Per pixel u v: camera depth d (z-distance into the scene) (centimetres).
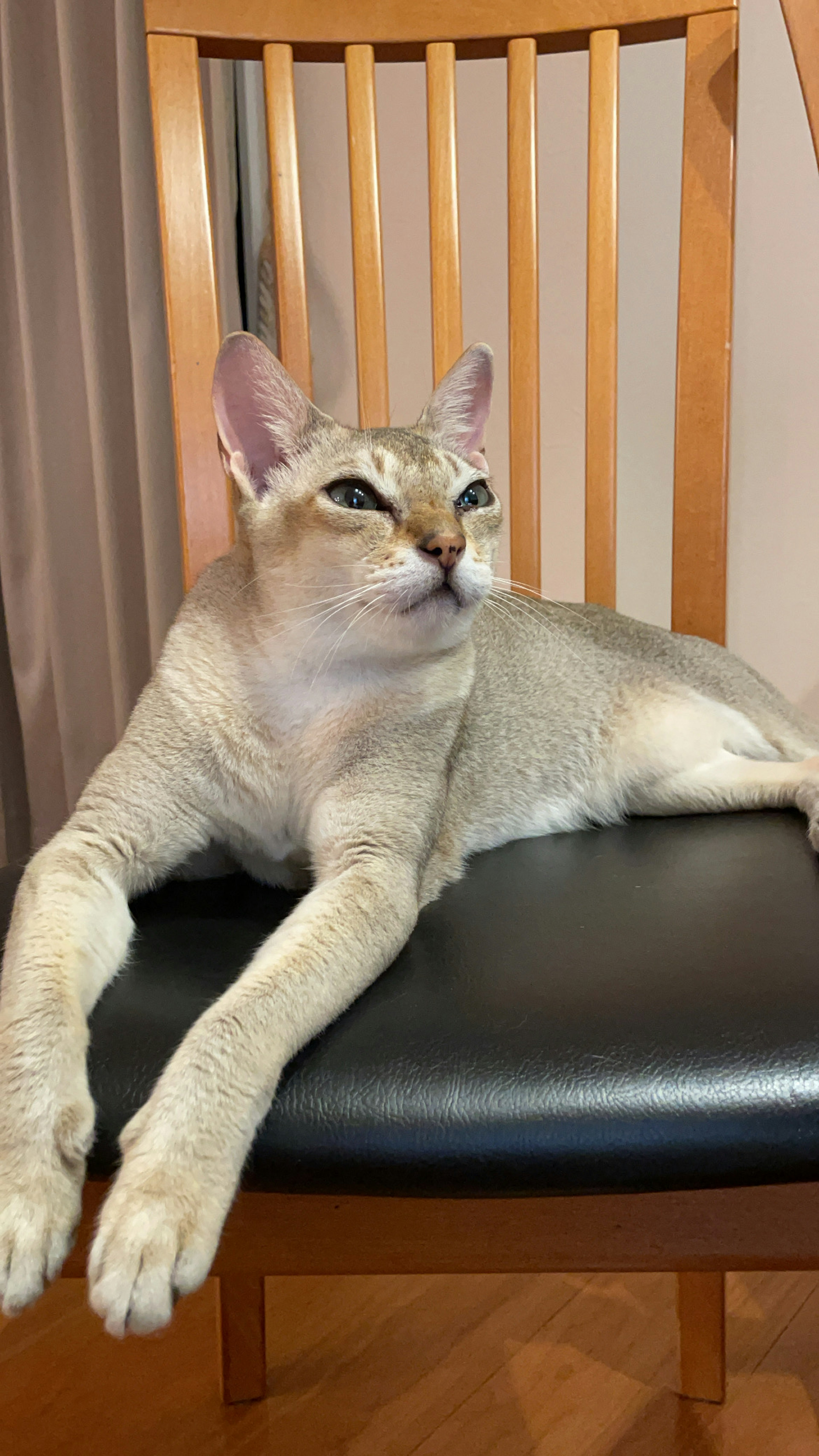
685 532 98
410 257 154
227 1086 48
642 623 113
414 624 74
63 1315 106
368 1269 48
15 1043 51
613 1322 104
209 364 92
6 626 175
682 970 53
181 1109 48
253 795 76
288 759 76
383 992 55
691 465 97
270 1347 102
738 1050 46
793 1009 49
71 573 165
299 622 75
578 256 138
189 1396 96
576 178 136
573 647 104
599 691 100
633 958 55
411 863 70
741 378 129
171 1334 104
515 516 100
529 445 99
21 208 150
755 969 53
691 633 100
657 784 97
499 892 69
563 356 142
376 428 90
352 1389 96
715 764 95
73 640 167
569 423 143
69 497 164
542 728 97
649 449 137
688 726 96
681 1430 91
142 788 72
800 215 121
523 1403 94
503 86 141
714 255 93
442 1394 96
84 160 144
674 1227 47
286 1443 91
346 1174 45
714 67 91
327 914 60
